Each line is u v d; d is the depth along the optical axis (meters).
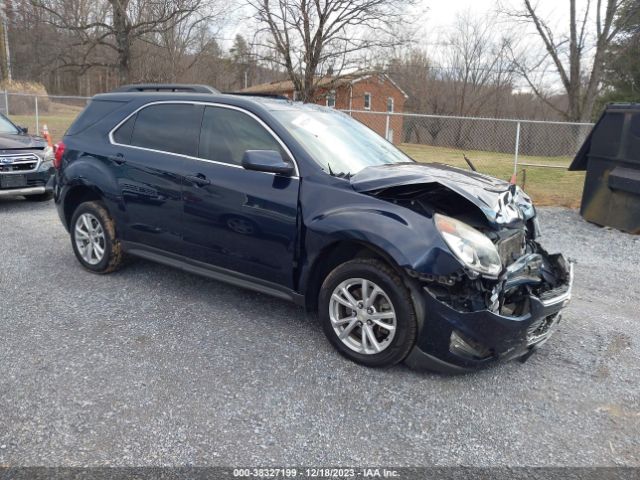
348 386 3.30
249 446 2.70
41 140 8.95
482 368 3.34
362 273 3.43
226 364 3.52
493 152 20.20
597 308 4.90
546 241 7.51
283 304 4.61
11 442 2.65
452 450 2.74
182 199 4.33
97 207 5.05
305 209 3.68
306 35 14.45
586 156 8.77
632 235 7.94
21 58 31.05
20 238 6.59
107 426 2.81
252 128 4.13
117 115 4.98
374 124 27.94
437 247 3.15
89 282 4.99
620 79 28.73
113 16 20.73
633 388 3.44
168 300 4.61
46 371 3.34
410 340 3.31
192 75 25.95
